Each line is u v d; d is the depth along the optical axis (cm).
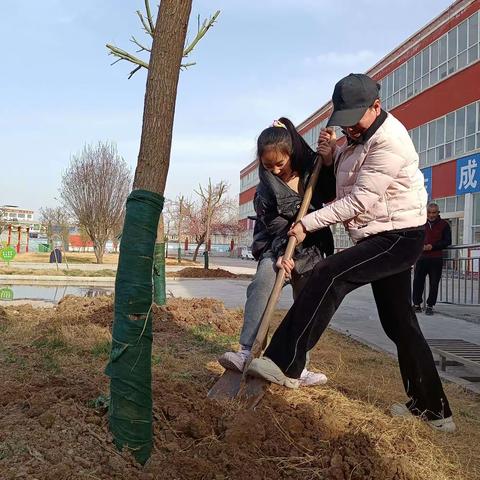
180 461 244
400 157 311
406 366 338
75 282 1811
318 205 372
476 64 2466
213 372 433
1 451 238
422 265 954
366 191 312
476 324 839
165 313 707
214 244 7150
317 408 336
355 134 321
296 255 360
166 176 263
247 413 296
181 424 280
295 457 267
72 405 279
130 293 252
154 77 257
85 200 2791
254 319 346
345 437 294
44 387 324
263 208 365
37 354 473
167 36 258
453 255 1128
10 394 306
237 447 264
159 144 256
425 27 2870
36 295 1242
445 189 2708
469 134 2520
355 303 1104
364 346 618
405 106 3091
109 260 3244
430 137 2845
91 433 256
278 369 311
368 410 349
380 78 3388
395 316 333
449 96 2670
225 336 611
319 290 313
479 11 2445
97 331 575
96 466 235
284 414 310
